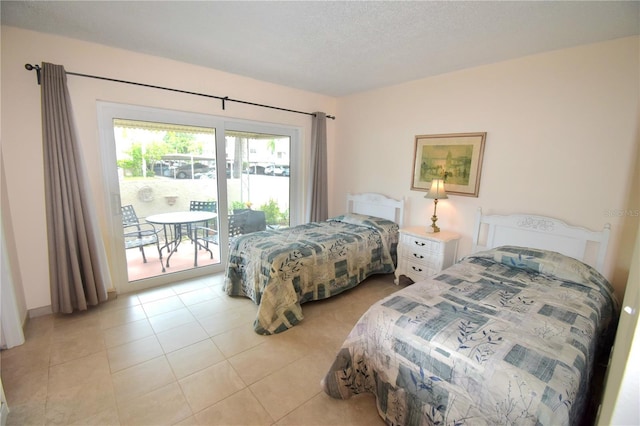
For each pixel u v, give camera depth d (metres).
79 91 2.54
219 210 3.61
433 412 1.31
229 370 1.96
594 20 1.93
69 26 2.23
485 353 1.27
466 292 1.89
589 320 1.57
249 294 2.86
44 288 2.55
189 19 2.11
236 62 2.99
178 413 1.62
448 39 2.33
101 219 2.79
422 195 3.52
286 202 4.30
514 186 2.77
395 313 1.61
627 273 2.24
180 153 3.23
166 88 2.96
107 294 2.85
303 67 3.10
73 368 1.93
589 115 2.33
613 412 0.61
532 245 2.65
